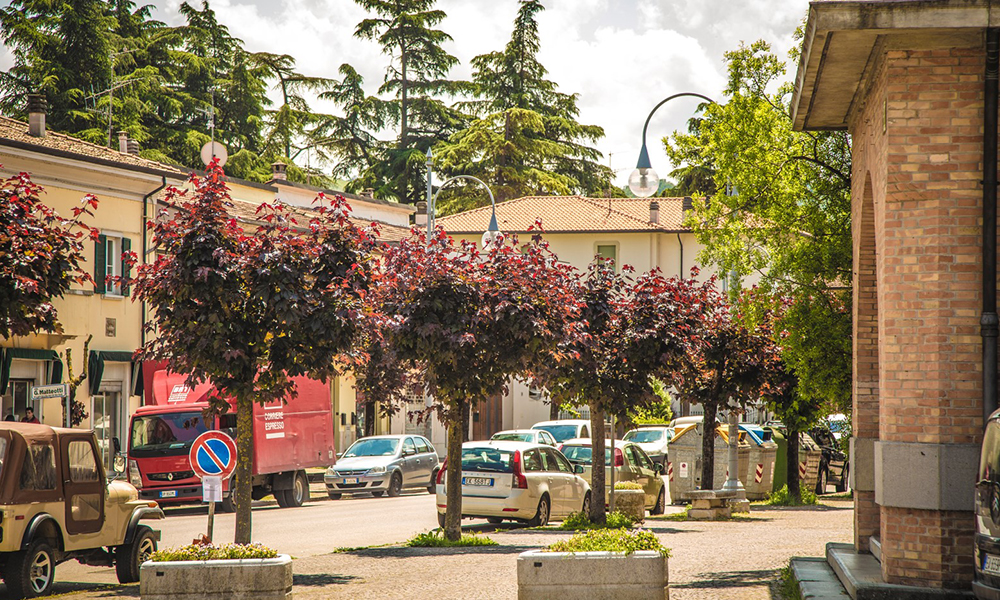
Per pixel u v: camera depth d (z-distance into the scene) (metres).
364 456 34.38
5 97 53.03
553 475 22.22
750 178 16.98
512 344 17.98
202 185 14.71
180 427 27.89
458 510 18.33
